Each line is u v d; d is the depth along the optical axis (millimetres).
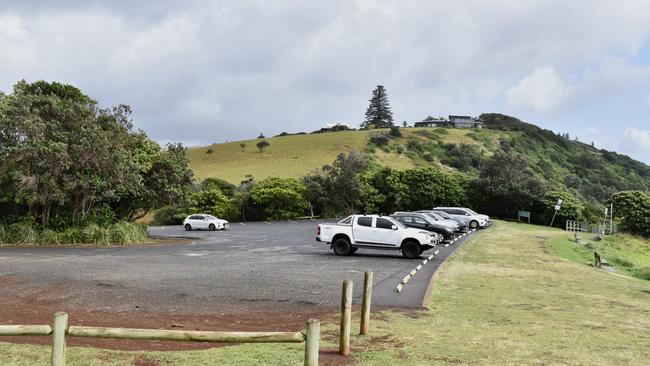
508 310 11141
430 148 99000
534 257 23203
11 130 28391
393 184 60062
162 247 26719
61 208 31672
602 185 103938
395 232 21703
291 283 14336
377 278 15523
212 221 42219
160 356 7098
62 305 11180
